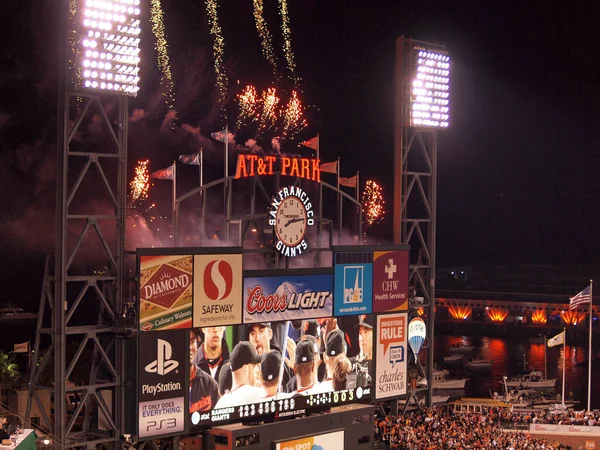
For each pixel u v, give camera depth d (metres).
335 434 57.06
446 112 67.31
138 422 48.53
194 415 50.88
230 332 52.69
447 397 117.81
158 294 49.25
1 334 111.56
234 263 52.81
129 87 49.25
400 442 59.66
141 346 48.66
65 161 47.47
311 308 56.88
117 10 48.25
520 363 161.88
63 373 46.69
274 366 54.69
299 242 56.53
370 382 60.59
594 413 75.50
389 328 61.88
